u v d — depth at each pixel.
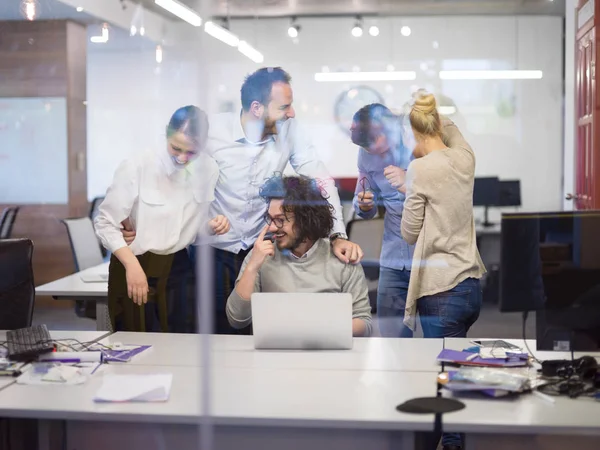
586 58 4.24
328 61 4.46
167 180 3.66
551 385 2.06
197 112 3.99
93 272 4.30
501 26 4.40
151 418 1.90
